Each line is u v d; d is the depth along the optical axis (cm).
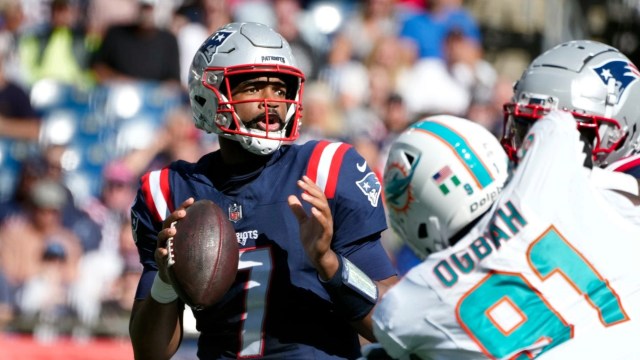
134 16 3175
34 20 3250
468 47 3462
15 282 2462
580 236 1063
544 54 1301
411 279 1082
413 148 1144
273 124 1246
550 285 1052
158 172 1305
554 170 1076
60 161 2745
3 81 2791
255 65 1235
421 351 1084
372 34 3409
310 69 3241
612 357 1041
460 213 1127
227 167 1268
